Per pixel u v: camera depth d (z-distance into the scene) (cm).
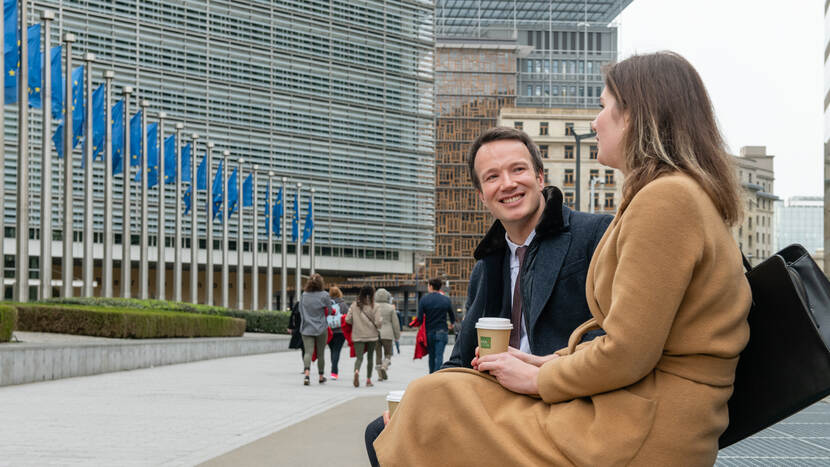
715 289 183
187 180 4250
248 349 2847
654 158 196
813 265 208
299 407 1051
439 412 198
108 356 1683
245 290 7312
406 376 1770
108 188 3019
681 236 181
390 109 7781
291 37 7125
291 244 6988
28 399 1114
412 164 7912
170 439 747
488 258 304
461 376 203
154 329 2156
